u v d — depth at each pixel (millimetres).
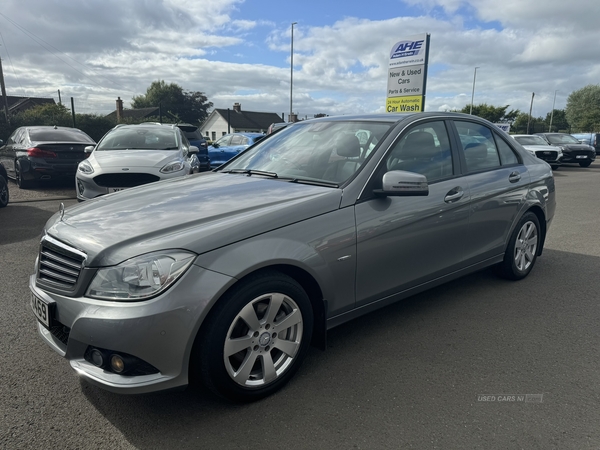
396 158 3186
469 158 3807
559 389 2664
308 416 2414
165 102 77500
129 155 7684
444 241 3463
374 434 2270
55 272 2467
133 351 2125
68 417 2398
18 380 2734
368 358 3016
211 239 2301
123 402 2537
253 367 2605
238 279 2309
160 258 2189
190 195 2961
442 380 2756
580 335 3361
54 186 11398
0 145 8492
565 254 5566
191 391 2658
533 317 3670
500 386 2691
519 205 4191
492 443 2201
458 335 3348
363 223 2869
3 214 7871
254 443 2209
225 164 3990
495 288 4316
